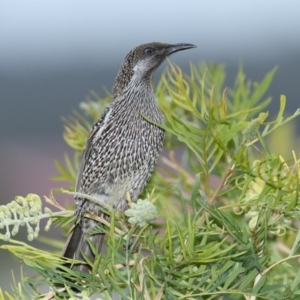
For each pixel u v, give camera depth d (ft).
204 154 32.89
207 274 31.40
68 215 34.91
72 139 47.09
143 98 44.24
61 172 45.11
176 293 31.01
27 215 30.73
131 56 45.68
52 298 33.14
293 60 68.90
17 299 30.68
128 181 43.91
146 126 43.73
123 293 30.09
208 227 32.04
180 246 31.86
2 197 82.99
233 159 31.27
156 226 41.73
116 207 44.04
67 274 31.91
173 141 45.93
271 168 30.78
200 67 45.78
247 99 44.01
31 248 31.68
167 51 46.24
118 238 32.35
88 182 44.04
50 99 85.56
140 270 30.73
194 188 31.35
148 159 43.88
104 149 43.96
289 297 30.53
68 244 40.52
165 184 45.16
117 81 46.03
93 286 30.78
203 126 43.60
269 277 39.27
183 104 35.88
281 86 65.46
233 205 32.04
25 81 86.48
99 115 48.37
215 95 44.80
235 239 31.58
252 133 30.94
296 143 44.96
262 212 32.12
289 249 40.57
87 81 84.94
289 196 31.42
